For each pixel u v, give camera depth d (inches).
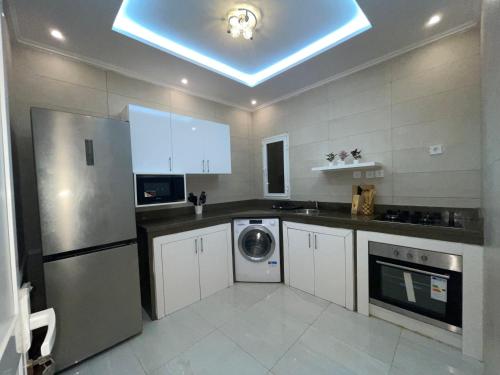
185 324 77.8
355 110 101.7
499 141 28.4
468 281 58.5
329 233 86.8
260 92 122.1
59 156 58.2
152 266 79.9
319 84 112.7
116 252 68.3
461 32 75.0
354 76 101.2
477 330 57.8
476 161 73.9
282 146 133.6
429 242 64.5
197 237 92.5
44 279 56.8
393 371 56.3
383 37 78.2
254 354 63.8
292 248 100.0
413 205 87.0
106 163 66.0
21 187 70.2
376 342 66.1
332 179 112.0
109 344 66.8
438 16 68.6
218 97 127.3
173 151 96.0
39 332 57.8
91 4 59.4
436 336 65.4
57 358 58.6
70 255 61.1
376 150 95.8
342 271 83.7
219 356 63.6
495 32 29.2
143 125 86.7
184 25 73.4
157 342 69.7
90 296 63.6
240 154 142.5
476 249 57.1
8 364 21.5
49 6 59.3
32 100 74.7
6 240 24.5
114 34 71.5
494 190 33.2
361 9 65.2
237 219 107.4
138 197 83.6
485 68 43.7
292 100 126.3
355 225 79.7
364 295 78.7
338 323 75.3
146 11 66.8
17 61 72.2
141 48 79.3
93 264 64.1
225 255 102.9
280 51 90.4
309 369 58.1
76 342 61.2
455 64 76.7
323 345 66.0
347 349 64.1
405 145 88.2
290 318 79.0
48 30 68.6
